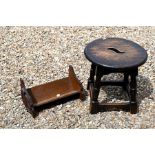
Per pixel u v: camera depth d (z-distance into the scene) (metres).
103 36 3.61
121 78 3.00
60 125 2.54
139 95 2.80
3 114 2.62
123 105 2.62
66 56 3.29
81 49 3.40
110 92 2.82
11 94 2.80
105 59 2.42
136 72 2.49
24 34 3.61
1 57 3.24
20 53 3.31
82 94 2.70
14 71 3.07
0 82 2.93
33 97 2.67
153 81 2.96
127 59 2.43
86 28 3.74
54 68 3.12
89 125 2.54
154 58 3.26
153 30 3.72
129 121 2.57
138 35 3.64
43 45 3.44
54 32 3.66
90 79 2.76
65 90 2.74
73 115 2.62
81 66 3.14
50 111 2.64
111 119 2.59
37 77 3.00
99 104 2.60
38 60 3.22
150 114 2.64
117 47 2.56
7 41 3.48
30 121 2.57
